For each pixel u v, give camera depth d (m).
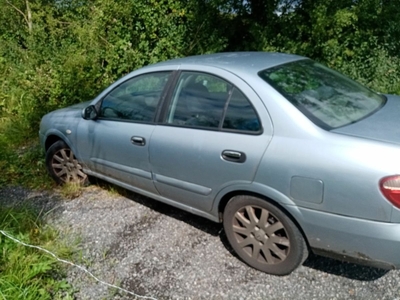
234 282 2.96
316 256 3.16
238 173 2.87
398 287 2.80
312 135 2.59
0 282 2.79
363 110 2.94
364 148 2.42
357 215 2.43
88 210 4.10
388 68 7.58
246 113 2.89
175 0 8.45
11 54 9.23
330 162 2.47
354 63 7.87
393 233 2.35
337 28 7.66
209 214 3.28
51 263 3.12
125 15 8.28
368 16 7.73
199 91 3.22
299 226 2.73
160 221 3.81
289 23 8.14
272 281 2.94
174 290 2.91
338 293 2.78
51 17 9.59
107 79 8.11
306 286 2.87
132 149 3.65
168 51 8.45
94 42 8.45
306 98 2.86
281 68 3.17
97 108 4.04
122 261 3.26
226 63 3.25
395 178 2.30
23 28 9.91
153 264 3.21
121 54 8.31
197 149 3.10
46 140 4.75
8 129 6.59
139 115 3.64
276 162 2.66
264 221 2.90
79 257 3.31
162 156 3.38
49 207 4.22
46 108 7.14
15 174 5.16
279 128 2.71
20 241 3.23
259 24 8.41
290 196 2.65
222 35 8.56
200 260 3.22
